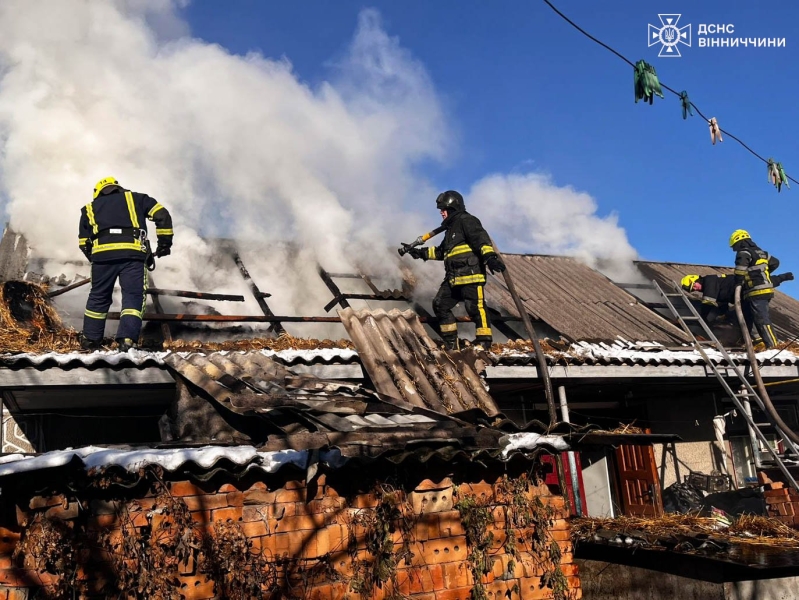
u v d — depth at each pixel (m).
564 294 10.39
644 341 9.00
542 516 4.90
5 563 3.75
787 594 5.12
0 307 6.49
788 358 8.56
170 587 3.82
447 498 4.61
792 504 7.75
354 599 4.19
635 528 6.29
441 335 7.96
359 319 6.49
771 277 10.19
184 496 3.97
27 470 3.59
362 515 4.33
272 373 5.43
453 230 7.97
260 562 4.01
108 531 3.82
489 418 5.36
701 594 5.14
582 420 9.64
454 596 4.46
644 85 6.21
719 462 9.50
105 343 6.50
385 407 4.89
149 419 7.44
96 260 6.27
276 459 4.14
